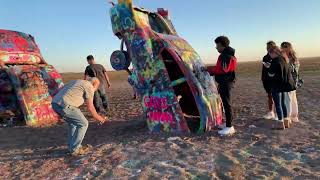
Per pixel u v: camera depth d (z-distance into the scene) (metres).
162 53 4.60
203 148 3.74
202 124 4.31
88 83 3.86
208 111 4.39
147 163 3.37
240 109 6.12
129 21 4.52
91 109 3.82
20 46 6.55
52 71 6.59
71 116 3.76
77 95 3.79
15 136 5.02
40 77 6.26
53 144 4.39
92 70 6.57
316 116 5.21
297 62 4.71
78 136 3.80
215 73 4.21
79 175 3.19
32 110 5.89
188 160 3.38
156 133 4.46
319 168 3.08
